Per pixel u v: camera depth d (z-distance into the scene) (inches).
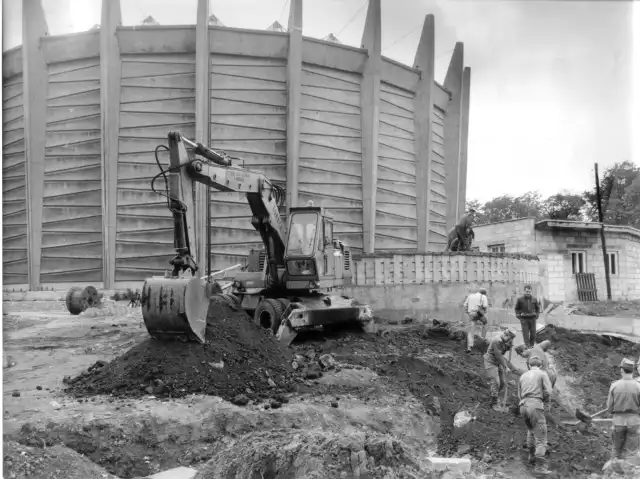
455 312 771.4
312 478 245.0
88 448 277.7
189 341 392.8
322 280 563.8
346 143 1175.6
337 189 1160.2
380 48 1168.2
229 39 1062.4
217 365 383.9
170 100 1075.3
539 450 332.8
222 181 458.3
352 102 1189.7
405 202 1273.4
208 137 1061.8
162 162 1072.2
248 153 1083.9
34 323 755.4
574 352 606.2
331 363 458.6
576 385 520.4
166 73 1076.5
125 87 1072.8
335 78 1169.4
